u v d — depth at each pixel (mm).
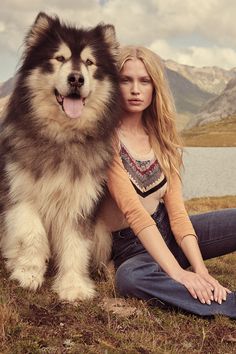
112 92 5176
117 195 4902
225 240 5172
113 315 4273
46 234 5156
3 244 5461
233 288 5559
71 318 4145
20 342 3498
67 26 5348
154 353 3580
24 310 4156
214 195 23172
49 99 4953
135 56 5172
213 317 4383
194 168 39438
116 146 5066
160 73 5211
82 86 4844
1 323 3709
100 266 5578
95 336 3799
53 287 4945
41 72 4992
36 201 5035
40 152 4887
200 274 4621
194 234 4988
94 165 4969
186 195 22984
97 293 4910
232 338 3998
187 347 3799
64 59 5059
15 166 4988
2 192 5289
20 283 4875
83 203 4980
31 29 5262
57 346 3557
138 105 5172
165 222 5199
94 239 5359
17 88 5156
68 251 5043
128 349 3580
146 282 4523
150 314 4352
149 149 5266
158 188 5121
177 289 4426
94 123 5000
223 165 42750
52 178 4867
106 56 5289
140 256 4934
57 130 4914
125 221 5203
